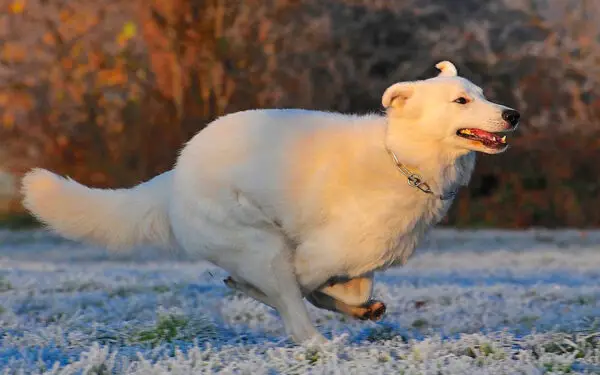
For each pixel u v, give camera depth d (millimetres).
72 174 29203
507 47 30641
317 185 7715
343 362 7148
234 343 8250
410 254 7996
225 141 7949
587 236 24688
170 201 8117
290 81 29766
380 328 8695
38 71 29844
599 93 29844
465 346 7629
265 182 7773
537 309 10227
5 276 13406
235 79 29578
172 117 29016
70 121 29484
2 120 29703
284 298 7938
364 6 30953
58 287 12078
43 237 24609
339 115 8133
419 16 31234
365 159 7625
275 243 7875
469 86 7801
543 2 31578
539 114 29422
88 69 29609
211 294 11477
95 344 7328
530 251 20906
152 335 8359
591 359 7461
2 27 29906
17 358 7516
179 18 28812
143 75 29266
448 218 28641
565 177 28656
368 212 7625
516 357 7504
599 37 30875
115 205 8250
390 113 7738
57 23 29766
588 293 11586
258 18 29641
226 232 7887
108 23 29750
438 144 7668
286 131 7902
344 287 8164
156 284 12195
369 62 30391
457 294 11633
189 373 6805
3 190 29250
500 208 28594
